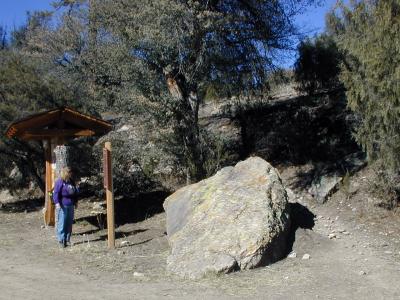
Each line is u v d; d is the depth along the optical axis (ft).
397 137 36.73
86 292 26.32
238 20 51.06
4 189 60.80
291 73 63.82
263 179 35.65
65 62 64.18
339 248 33.88
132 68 47.60
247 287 27.04
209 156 49.80
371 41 36.99
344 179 45.65
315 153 54.24
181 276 29.30
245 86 56.03
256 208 32.89
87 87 57.98
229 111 61.57
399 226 38.09
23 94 53.78
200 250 30.83
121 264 32.17
